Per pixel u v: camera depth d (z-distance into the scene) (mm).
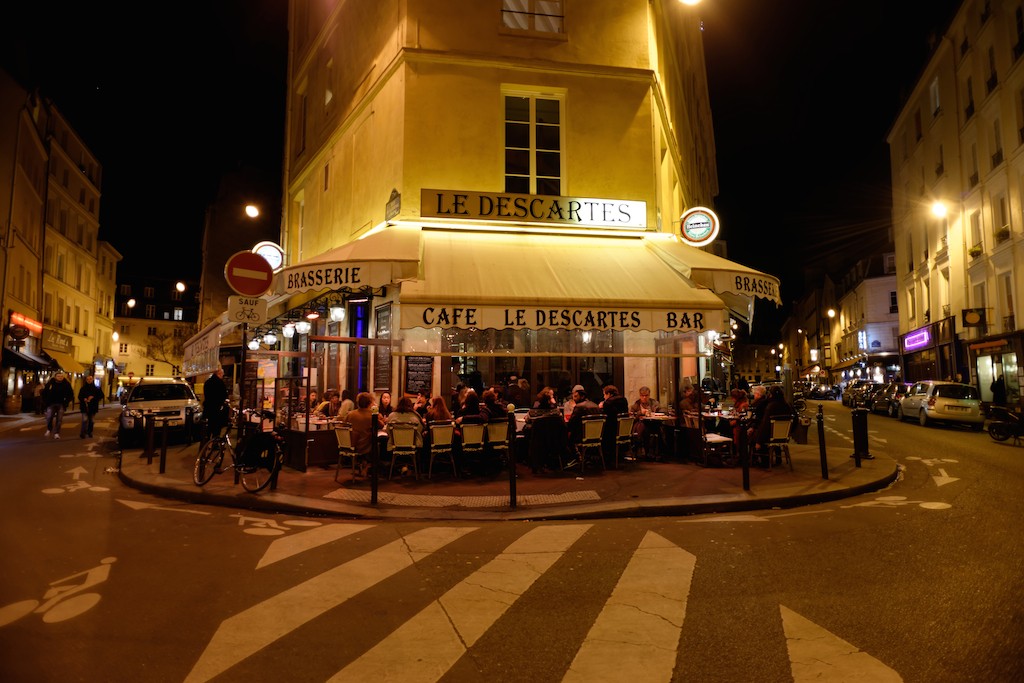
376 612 4477
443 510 7668
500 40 12617
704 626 4195
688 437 11266
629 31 13211
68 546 6164
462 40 12484
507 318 9461
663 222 15102
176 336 75625
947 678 3410
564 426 10203
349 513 7566
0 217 28438
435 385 12328
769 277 11070
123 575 5273
